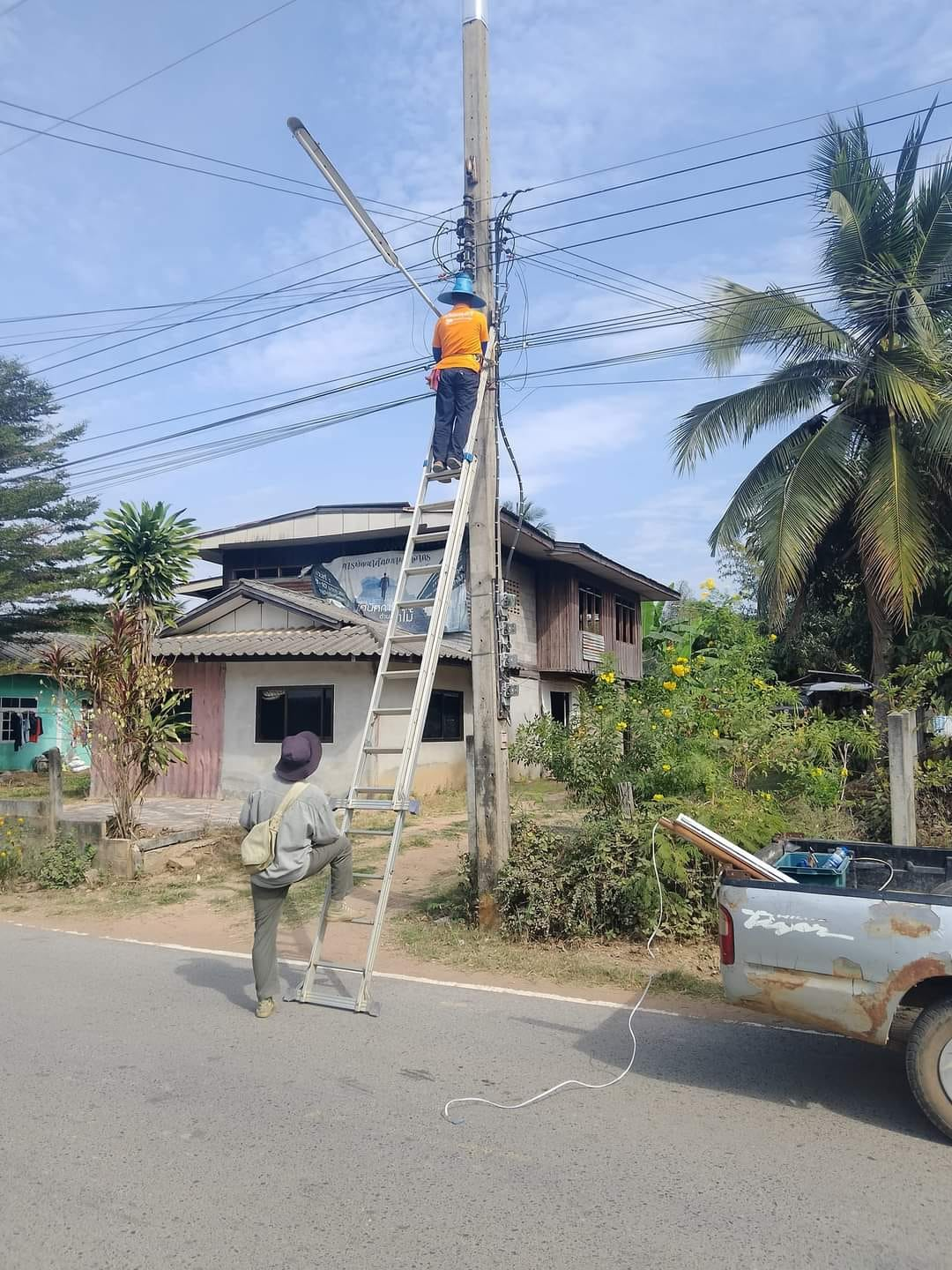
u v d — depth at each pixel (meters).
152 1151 4.16
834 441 14.38
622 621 28.36
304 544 23.30
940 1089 4.23
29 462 26.05
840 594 18.70
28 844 11.46
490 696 8.21
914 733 8.76
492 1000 6.47
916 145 14.46
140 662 11.78
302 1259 3.31
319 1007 6.35
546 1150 4.16
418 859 12.01
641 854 7.62
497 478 8.39
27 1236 3.48
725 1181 3.87
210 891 10.57
